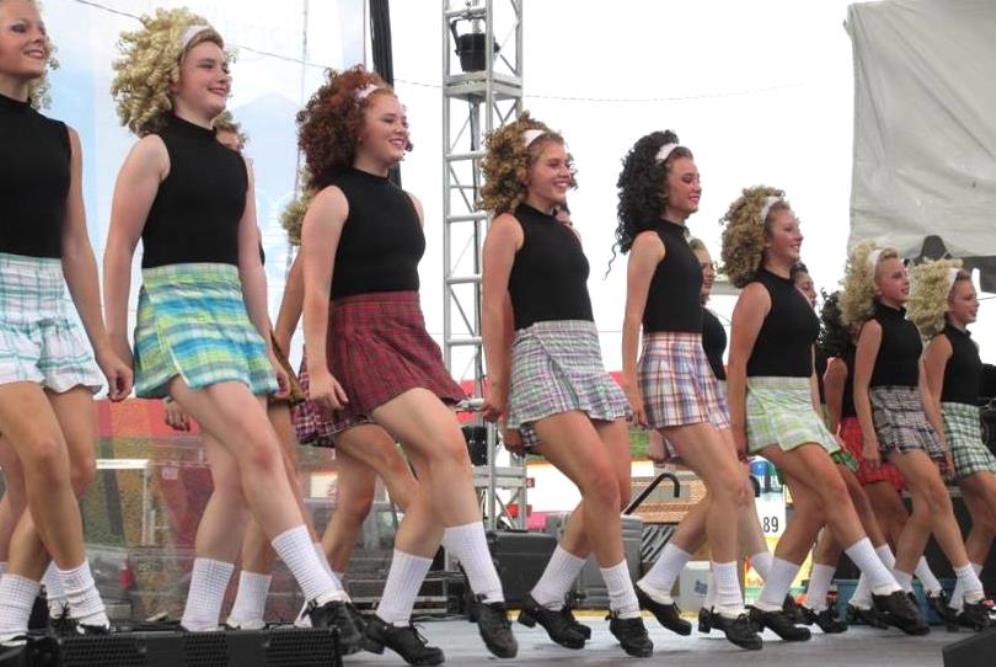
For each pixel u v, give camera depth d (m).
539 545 11.92
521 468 14.44
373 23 12.94
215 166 5.87
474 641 8.56
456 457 6.35
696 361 7.84
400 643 6.59
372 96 6.53
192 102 5.88
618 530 7.20
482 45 13.87
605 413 7.19
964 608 9.87
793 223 8.56
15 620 5.35
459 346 14.22
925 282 10.40
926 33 11.26
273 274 8.98
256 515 5.78
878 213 11.21
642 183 7.86
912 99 11.24
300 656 4.79
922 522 9.91
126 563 8.09
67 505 5.14
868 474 10.37
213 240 5.85
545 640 8.51
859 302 9.91
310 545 5.79
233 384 5.74
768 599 8.72
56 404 5.35
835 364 10.33
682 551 8.53
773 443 8.55
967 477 10.38
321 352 6.38
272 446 5.76
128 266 5.76
